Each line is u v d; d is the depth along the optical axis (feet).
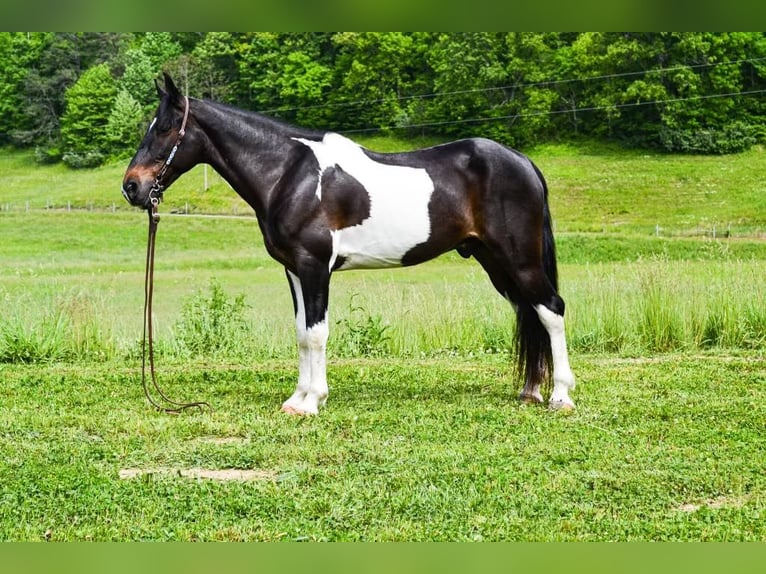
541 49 275.59
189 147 29.32
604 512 19.69
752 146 247.50
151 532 18.58
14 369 39.11
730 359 40.42
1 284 94.53
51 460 23.65
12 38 326.03
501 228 28.91
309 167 28.81
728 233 163.22
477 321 45.14
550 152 262.26
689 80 256.52
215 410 29.68
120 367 39.63
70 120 303.27
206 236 189.37
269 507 19.95
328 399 31.35
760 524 18.88
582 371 36.65
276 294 89.25
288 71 274.57
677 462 23.00
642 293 46.11
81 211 217.97
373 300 49.57
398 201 28.76
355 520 19.22
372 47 277.23
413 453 23.99
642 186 225.15
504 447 24.49
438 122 267.80
